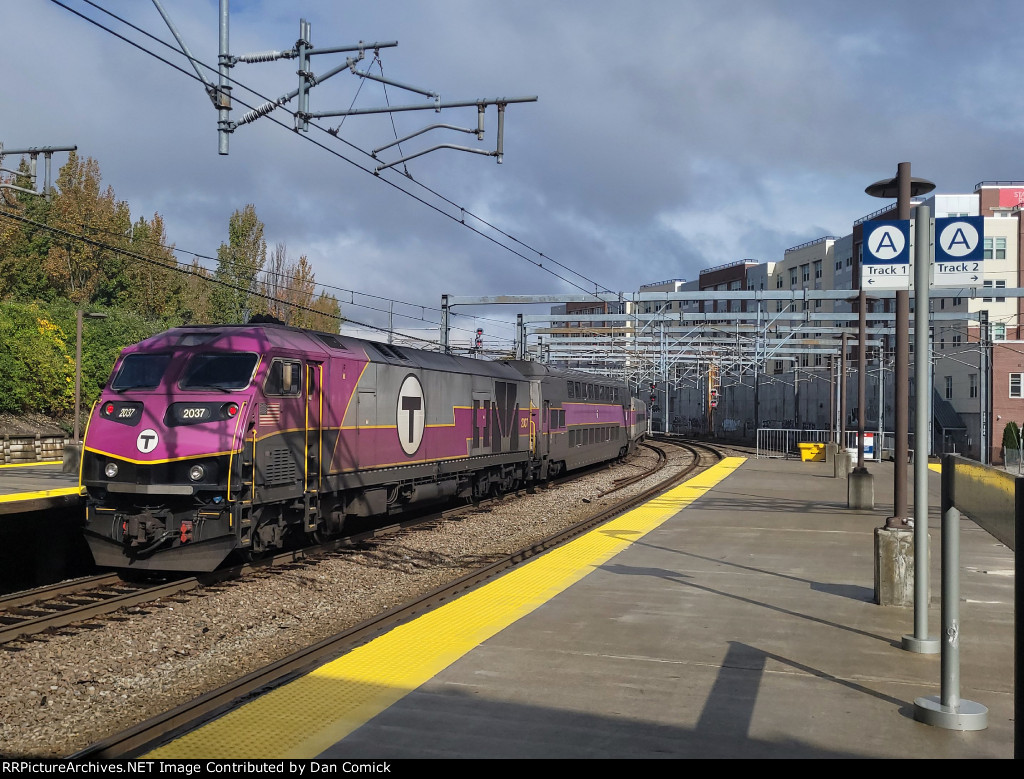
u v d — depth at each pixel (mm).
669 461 39719
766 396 68688
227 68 11805
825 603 9406
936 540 14328
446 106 12805
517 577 10953
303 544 15531
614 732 5594
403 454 16844
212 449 11734
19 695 7465
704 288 90688
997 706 6156
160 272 53781
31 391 35031
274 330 13258
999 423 50438
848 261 65562
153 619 9992
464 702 6164
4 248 46938
